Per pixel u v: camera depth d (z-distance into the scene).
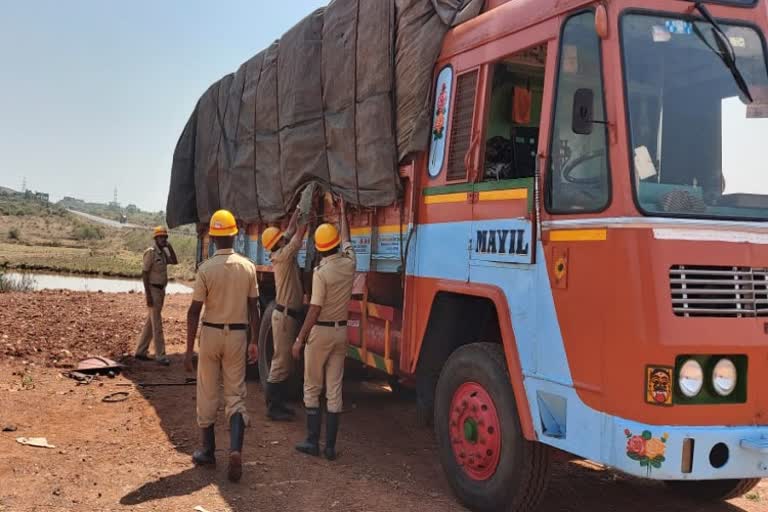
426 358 5.84
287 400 8.44
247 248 9.96
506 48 5.05
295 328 7.61
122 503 5.05
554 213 4.40
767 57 4.52
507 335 4.72
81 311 16.25
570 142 4.37
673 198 4.00
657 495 5.68
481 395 5.02
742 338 3.91
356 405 8.55
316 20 7.66
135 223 189.25
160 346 10.46
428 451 6.69
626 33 4.12
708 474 3.82
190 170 11.74
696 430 3.80
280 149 8.19
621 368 3.88
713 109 4.28
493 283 4.93
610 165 4.04
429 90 5.94
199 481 5.55
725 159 4.27
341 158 7.01
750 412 3.94
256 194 8.98
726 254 3.98
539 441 4.48
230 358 5.82
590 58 4.29
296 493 5.34
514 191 4.77
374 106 6.40
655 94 4.13
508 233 4.80
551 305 4.38
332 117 7.18
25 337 11.48
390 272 6.47
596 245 4.08
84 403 7.84
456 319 5.67
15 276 30.34
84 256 52.16
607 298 3.98
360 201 6.69
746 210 4.23
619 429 3.87
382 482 5.67
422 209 5.94
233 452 5.49
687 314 3.85
